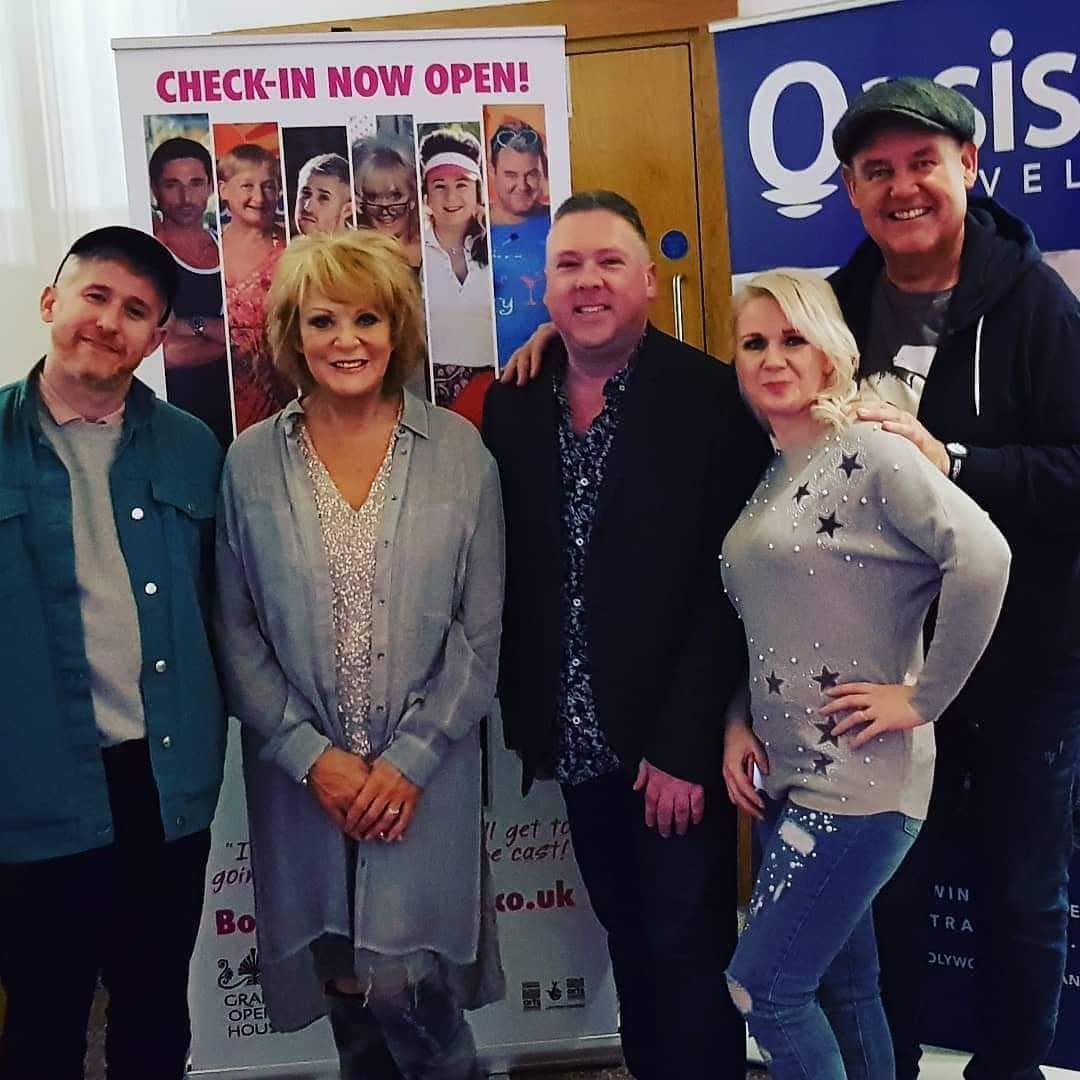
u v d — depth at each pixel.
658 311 2.79
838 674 1.43
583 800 1.77
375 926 1.59
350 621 1.58
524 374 1.76
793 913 1.45
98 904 1.57
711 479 1.63
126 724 1.53
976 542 1.34
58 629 1.49
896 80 1.68
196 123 1.91
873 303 1.80
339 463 1.62
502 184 1.97
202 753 1.58
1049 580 1.72
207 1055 2.09
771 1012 1.48
